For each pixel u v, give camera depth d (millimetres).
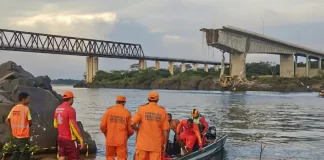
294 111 44844
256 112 42656
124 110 9992
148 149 8867
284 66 162375
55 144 14086
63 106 9570
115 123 9898
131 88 173750
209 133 16188
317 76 160250
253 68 187625
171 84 162750
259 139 20719
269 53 150750
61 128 9492
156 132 8938
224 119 33469
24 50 135500
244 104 59094
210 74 171750
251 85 140625
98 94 100688
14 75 16688
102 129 10039
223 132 23781
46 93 14945
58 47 146125
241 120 32656
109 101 64000
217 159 14711
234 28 128375
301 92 135875
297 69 175000
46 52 142500
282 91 140000
